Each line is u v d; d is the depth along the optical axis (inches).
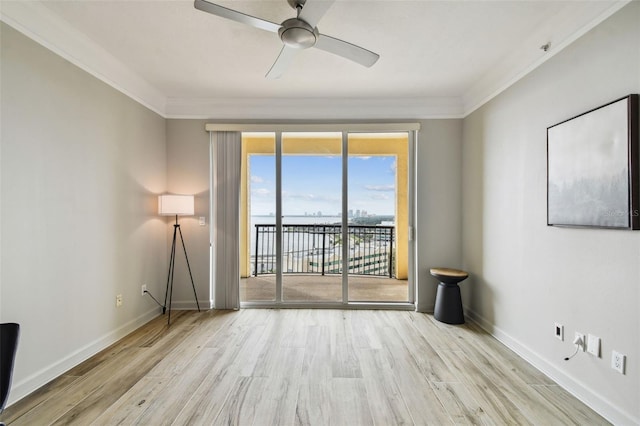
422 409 75.0
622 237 69.0
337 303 155.0
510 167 110.8
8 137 76.3
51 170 88.1
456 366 96.5
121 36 96.6
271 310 151.4
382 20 88.2
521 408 75.6
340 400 78.6
